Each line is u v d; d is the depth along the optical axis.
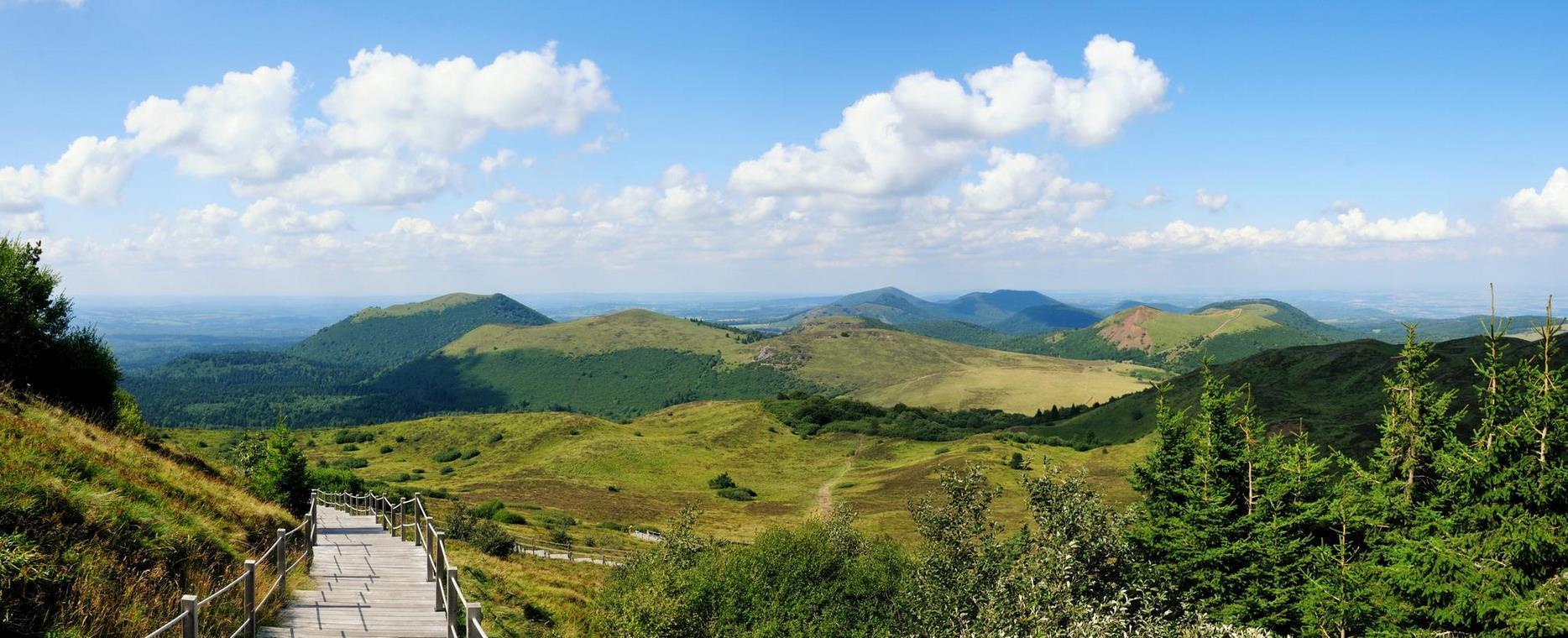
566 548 60.78
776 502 116.31
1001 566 21.16
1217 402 33.16
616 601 27.38
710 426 191.50
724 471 146.38
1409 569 24.38
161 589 13.24
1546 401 22.72
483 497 109.56
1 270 26.80
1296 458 31.66
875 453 160.12
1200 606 28.36
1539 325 24.22
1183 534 31.09
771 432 183.00
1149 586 22.30
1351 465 32.06
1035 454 128.25
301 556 19.98
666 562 30.30
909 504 24.36
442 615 15.53
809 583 29.48
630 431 181.75
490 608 24.33
